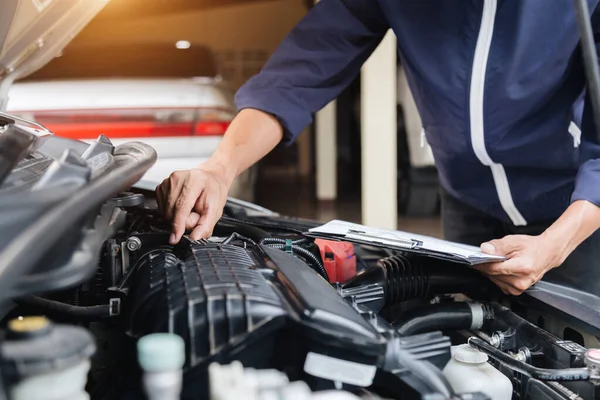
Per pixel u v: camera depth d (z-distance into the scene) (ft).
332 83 4.22
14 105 9.00
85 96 9.16
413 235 3.30
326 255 3.40
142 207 3.39
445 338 2.14
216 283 2.02
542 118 3.87
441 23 3.78
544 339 2.62
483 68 3.73
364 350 1.86
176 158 9.33
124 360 2.10
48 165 2.53
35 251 1.43
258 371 1.82
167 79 9.98
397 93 13.15
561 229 3.22
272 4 22.36
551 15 3.49
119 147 2.99
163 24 22.26
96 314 2.34
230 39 22.61
